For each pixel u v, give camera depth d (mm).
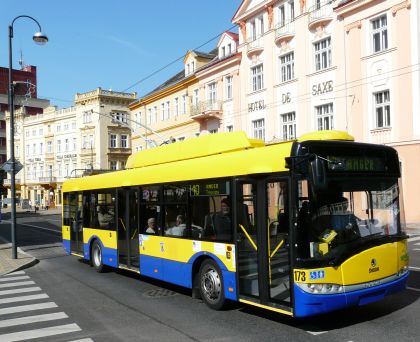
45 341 7121
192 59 45625
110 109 74375
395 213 7535
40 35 18688
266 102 35094
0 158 100562
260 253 7340
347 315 7758
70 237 15820
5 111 95500
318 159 6473
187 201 9234
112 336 7199
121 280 12109
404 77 25734
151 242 10477
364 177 7191
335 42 29469
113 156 74250
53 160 83562
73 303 9633
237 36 39719
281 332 6992
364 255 6855
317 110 31141
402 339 6441
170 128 48250
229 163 8133
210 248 8500
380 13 26812
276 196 7094
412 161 25500
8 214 66812
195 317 8039
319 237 6629
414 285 9891
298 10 32094
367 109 27688
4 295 10852
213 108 40031
